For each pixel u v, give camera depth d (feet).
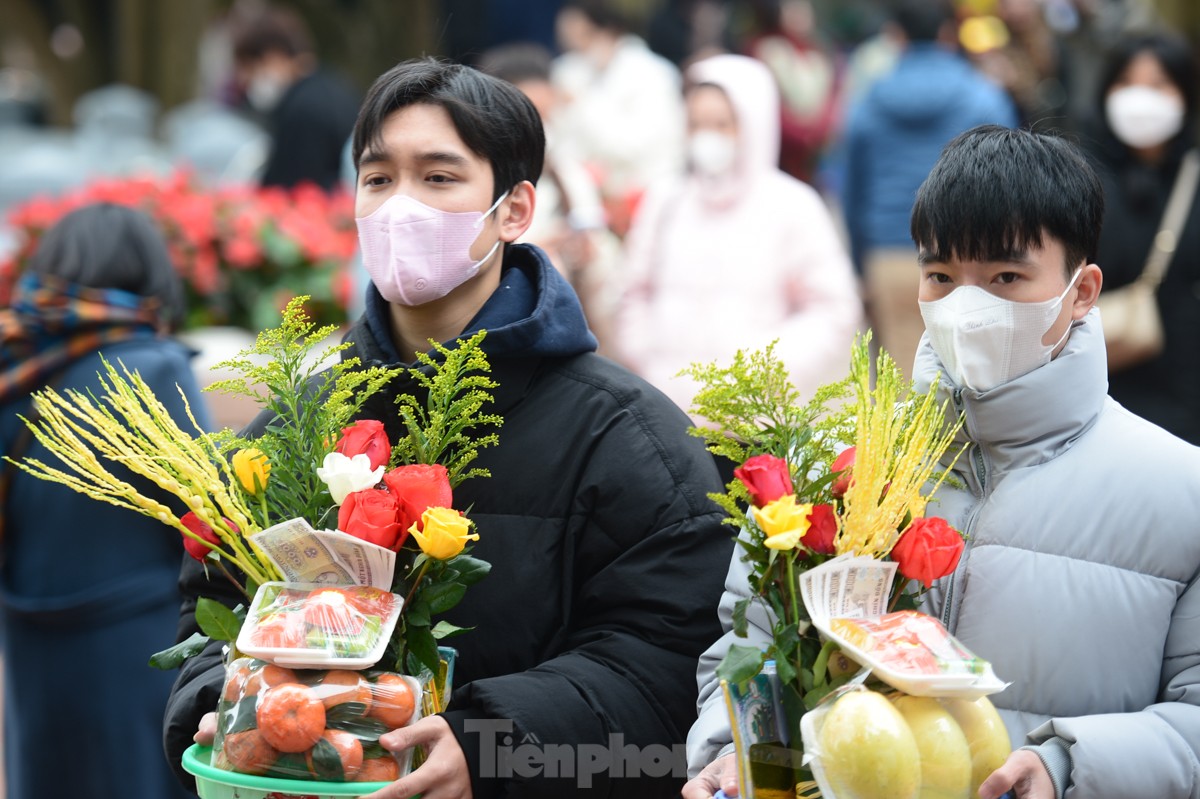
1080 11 41.68
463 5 53.31
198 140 45.47
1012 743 10.55
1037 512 10.82
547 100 24.41
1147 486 10.77
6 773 17.93
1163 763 10.11
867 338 10.54
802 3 54.24
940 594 10.98
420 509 10.69
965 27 37.32
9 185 39.42
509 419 12.30
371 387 11.52
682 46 48.24
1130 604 10.61
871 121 31.76
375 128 12.21
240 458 10.94
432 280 12.16
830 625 9.88
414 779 10.62
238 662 10.78
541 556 11.99
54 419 11.30
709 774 10.86
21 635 17.38
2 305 26.20
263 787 10.48
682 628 11.78
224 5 63.52
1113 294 22.09
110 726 17.11
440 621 11.75
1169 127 21.98
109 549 17.13
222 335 26.27
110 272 17.33
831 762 9.60
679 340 24.09
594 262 22.57
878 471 10.05
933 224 10.87
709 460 12.53
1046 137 11.03
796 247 23.98
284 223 26.81
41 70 64.23
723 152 23.98
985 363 10.80
